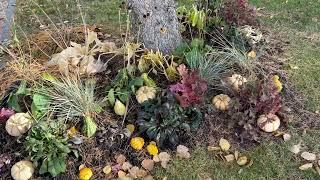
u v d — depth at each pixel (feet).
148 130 3.78
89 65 4.25
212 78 4.21
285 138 3.90
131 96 4.03
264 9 5.97
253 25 5.05
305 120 4.09
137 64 4.28
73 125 3.81
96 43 4.43
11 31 5.54
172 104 3.81
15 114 3.76
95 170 3.63
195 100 3.83
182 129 3.84
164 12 4.32
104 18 5.80
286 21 5.66
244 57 4.43
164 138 3.77
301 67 4.71
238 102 3.85
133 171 3.63
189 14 4.79
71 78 4.11
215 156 3.76
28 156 3.59
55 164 3.51
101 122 3.86
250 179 3.59
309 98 4.33
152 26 4.35
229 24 4.76
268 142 3.87
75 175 3.58
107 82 4.21
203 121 3.95
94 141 3.75
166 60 4.21
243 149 3.82
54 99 3.87
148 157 3.73
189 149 3.81
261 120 3.89
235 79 4.10
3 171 3.58
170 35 4.44
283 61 4.76
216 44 4.63
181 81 3.89
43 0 6.35
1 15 5.92
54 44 4.78
